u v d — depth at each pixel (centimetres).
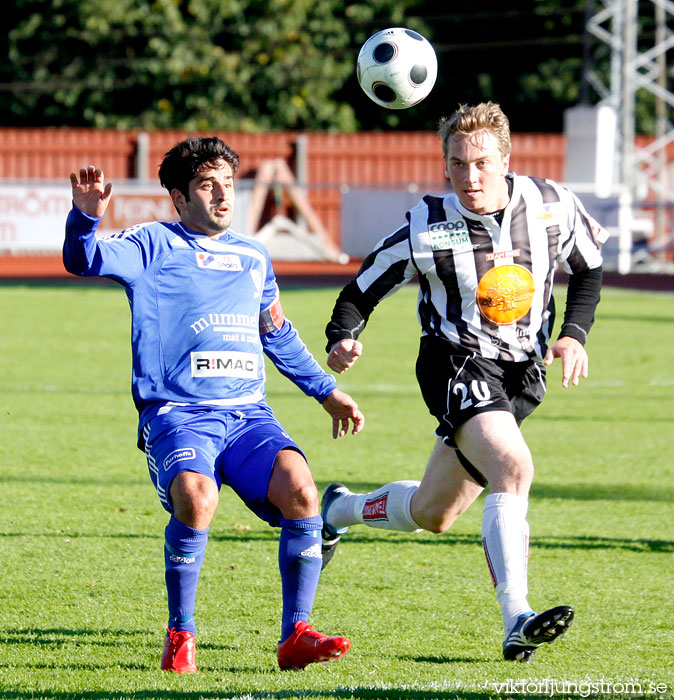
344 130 14750
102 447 2812
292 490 1330
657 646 1443
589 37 10838
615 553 1923
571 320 1473
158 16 13800
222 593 1675
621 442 3000
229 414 1385
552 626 1215
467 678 1287
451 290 1448
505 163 1431
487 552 1330
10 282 8650
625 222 9825
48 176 11781
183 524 1295
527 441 3012
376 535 2055
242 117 14225
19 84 13800
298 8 14462
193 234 1412
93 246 1314
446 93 15588
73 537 1978
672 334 5641
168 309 1380
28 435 2944
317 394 1491
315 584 1344
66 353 4681
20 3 13675
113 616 1555
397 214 11038
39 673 1299
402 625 1531
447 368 1446
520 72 15575
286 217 11512
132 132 11862
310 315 6200
